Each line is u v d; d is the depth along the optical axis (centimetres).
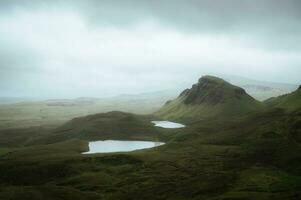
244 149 18862
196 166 16225
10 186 14050
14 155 19550
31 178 15488
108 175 15425
